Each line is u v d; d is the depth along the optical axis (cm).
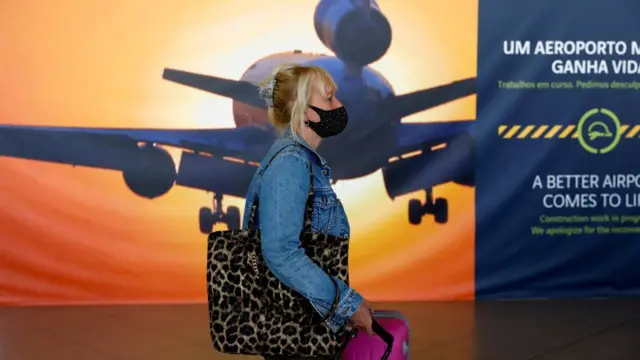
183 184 518
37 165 509
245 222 229
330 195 218
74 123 508
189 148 516
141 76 509
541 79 523
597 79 525
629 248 536
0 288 515
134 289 522
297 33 514
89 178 512
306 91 217
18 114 504
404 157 524
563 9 520
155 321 484
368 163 523
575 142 528
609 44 524
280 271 202
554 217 532
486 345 434
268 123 517
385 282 532
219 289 209
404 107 521
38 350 425
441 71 521
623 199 533
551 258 535
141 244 520
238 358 413
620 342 440
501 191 529
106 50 505
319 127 219
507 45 521
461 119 524
